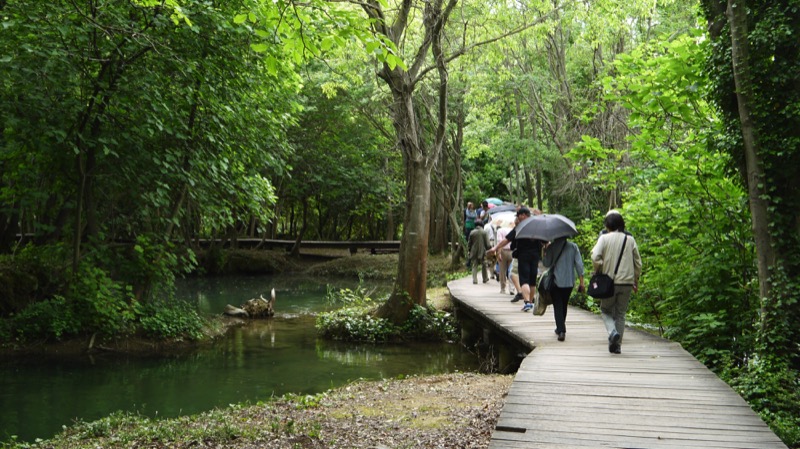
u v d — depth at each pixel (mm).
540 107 24047
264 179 17312
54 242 15438
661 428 5488
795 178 8234
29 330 13031
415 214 16062
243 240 41312
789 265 8164
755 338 8672
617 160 13227
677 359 8484
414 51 20891
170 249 15641
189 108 14781
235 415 7660
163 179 14742
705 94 10102
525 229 10016
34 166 14258
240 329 16781
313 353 13578
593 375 7520
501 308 14023
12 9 11961
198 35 13711
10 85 12625
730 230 10391
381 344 14875
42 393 9805
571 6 18438
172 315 14875
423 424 6953
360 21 6180
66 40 12531
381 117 28281
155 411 8789
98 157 14055
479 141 30969
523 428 5492
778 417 6598
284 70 15883
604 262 8703
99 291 13680
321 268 35688
